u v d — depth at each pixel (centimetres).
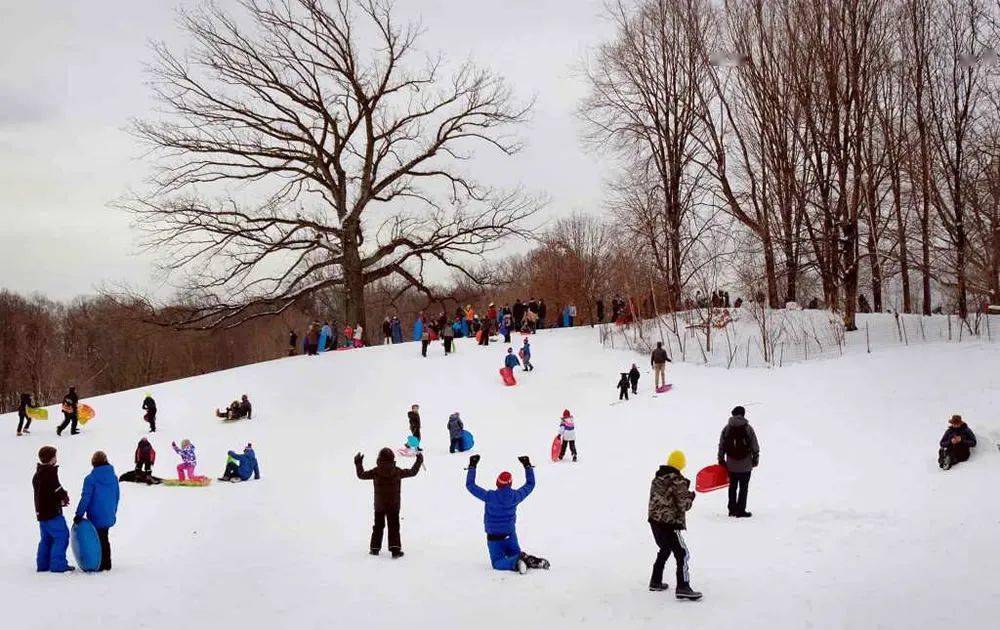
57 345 8056
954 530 1159
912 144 3812
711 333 3962
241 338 8819
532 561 1143
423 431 2703
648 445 2208
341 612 967
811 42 3853
